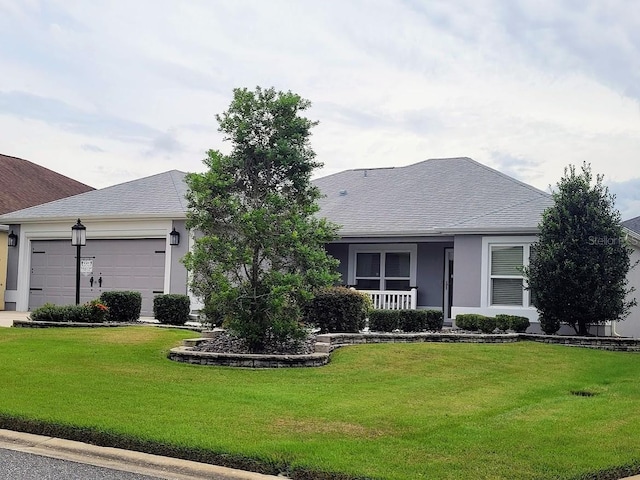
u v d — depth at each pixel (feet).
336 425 22.56
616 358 42.45
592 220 49.60
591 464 18.62
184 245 64.44
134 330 44.50
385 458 18.92
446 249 63.93
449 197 67.00
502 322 50.19
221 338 40.52
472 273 55.88
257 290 36.86
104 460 19.93
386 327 47.80
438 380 32.24
